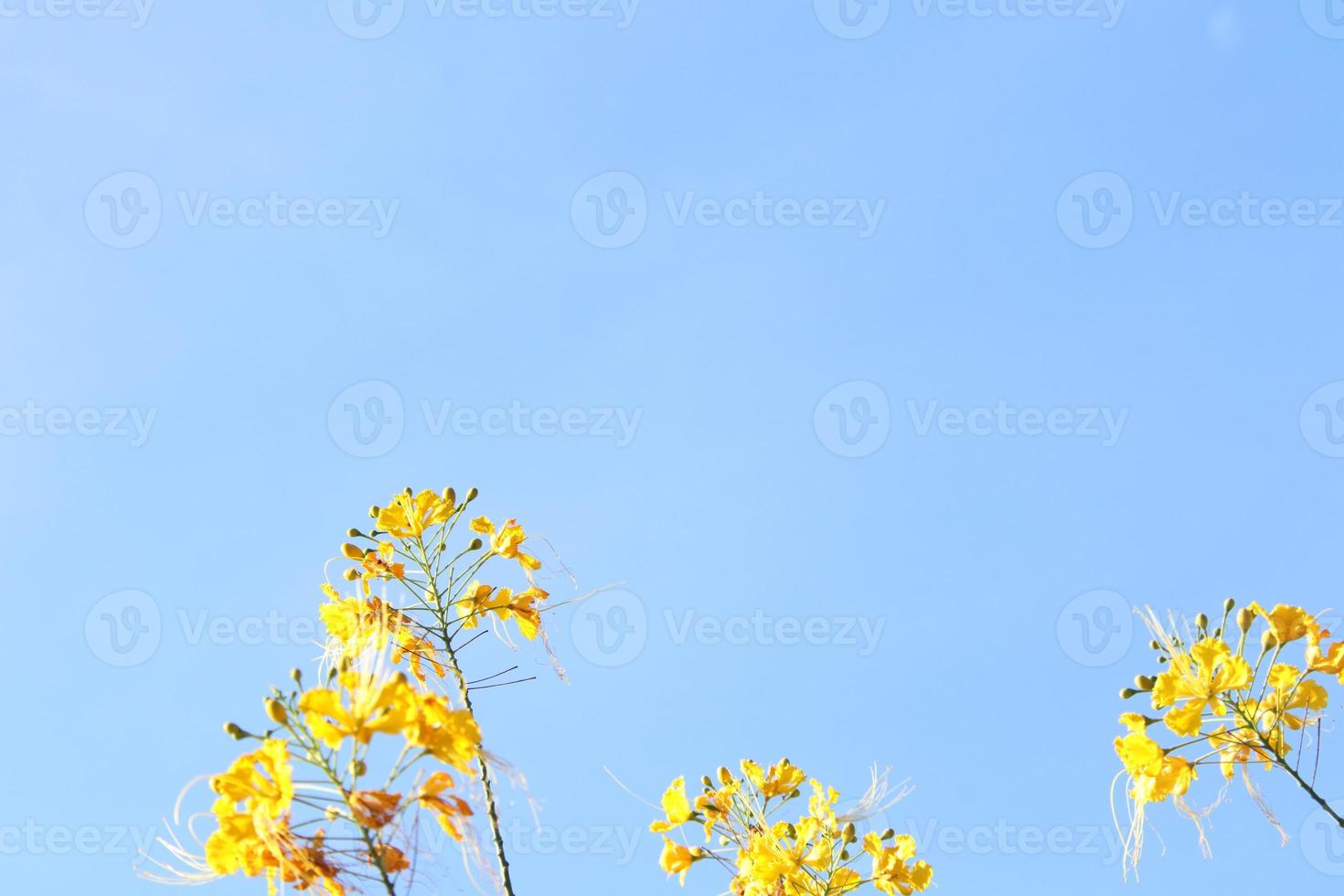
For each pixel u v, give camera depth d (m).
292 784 3.36
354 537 5.89
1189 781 4.59
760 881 5.77
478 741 3.46
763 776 6.13
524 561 6.04
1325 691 4.55
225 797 3.39
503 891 4.30
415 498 6.02
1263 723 4.58
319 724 3.36
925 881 5.79
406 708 3.41
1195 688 4.59
